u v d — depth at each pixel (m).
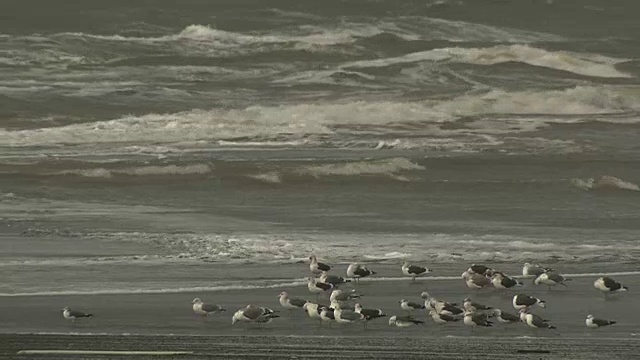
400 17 182.25
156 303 47.66
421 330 43.81
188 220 67.50
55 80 124.38
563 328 44.31
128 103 112.81
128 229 64.38
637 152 93.12
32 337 42.16
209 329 43.75
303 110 107.88
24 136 96.75
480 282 50.19
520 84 132.88
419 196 75.88
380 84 129.00
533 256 57.84
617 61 150.88
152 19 180.50
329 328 44.12
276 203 73.38
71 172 80.44
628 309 47.47
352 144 95.88
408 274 52.34
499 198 75.31
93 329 43.53
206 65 138.38
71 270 53.56
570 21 192.88
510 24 187.12
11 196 74.06
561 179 80.25
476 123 106.88
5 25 173.12
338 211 70.81
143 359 39.38
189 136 98.38
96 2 191.75
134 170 81.25
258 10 186.75
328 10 189.38
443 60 142.25
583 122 108.56
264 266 54.91
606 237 63.50
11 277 52.00
